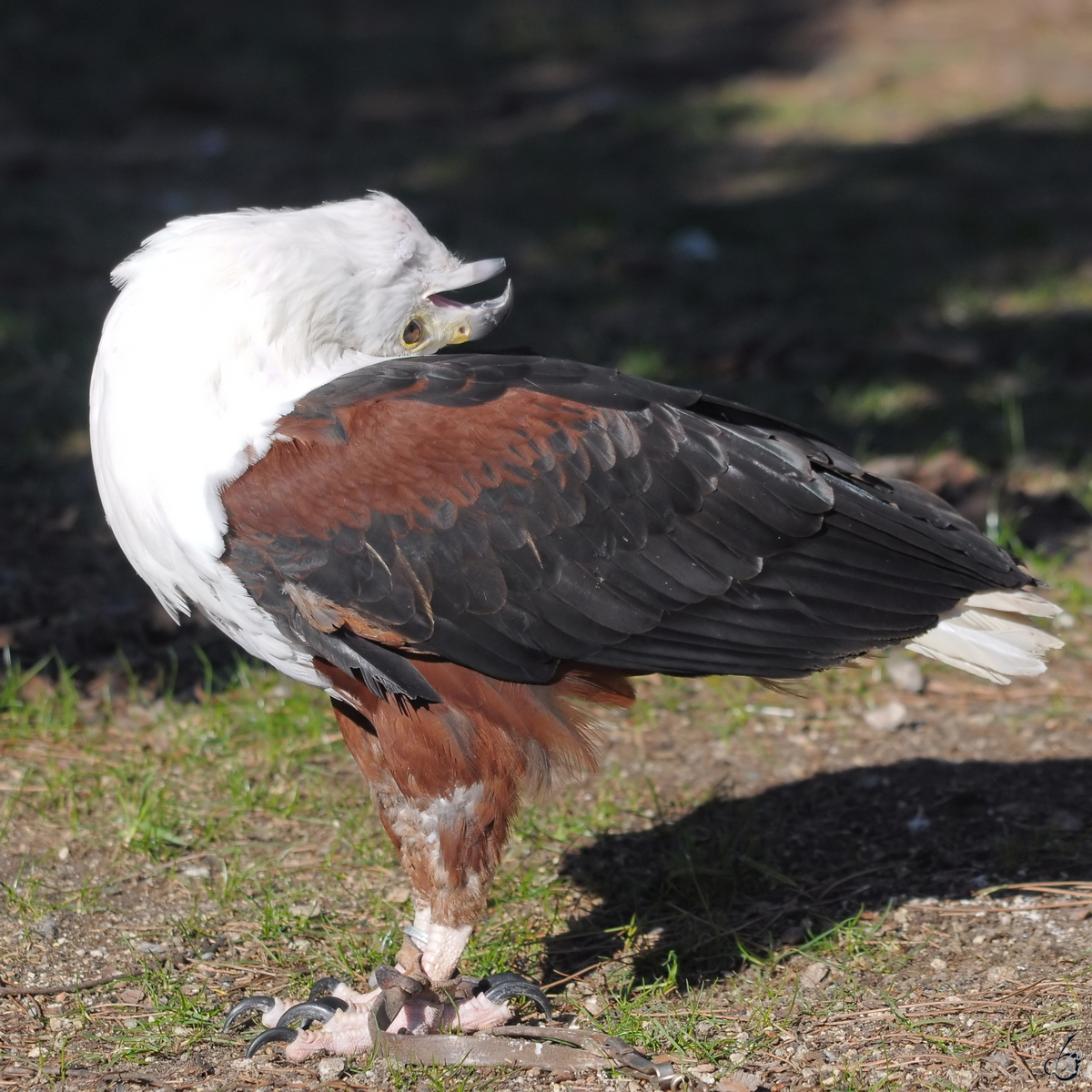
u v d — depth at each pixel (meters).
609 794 10.21
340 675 7.46
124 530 7.49
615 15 37.81
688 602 7.50
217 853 9.49
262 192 25.86
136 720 10.97
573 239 23.44
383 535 7.16
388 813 7.75
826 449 8.16
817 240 23.16
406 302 7.79
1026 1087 6.98
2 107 30.52
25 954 8.36
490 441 7.27
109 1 38.19
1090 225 23.48
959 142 27.84
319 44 35.91
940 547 7.92
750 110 30.36
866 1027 7.58
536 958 8.45
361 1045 7.51
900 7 36.78
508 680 7.30
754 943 8.51
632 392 7.60
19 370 17.78
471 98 32.38
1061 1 36.53
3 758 10.44
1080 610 12.43
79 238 23.09
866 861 9.36
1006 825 9.65
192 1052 7.57
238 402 7.27
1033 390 17.25
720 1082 7.12
